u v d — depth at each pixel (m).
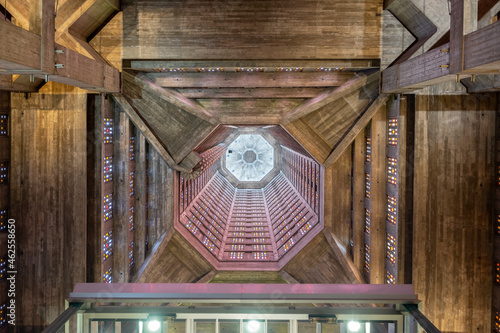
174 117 28.22
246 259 37.12
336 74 28.31
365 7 26.30
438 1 23.48
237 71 27.95
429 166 27.30
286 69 27.42
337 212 30.92
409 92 26.95
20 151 26.75
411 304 7.73
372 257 29.09
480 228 27.48
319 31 26.30
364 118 27.59
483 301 27.69
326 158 29.77
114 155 28.31
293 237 37.78
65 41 23.70
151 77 28.19
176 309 7.67
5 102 26.28
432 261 27.55
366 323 7.78
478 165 27.33
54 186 26.69
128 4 26.30
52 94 26.52
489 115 27.12
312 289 7.85
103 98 26.20
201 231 38.69
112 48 26.44
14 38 14.21
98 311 7.73
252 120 29.19
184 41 26.31
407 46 26.39
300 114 27.39
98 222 26.67
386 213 28.92
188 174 30.08
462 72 16.53
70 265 26.70
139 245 30.45
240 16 26.27
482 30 14.72
